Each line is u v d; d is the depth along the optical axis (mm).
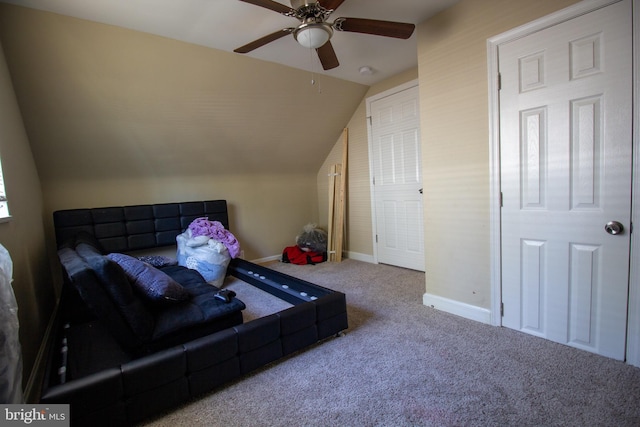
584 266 1856
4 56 2197
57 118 2734
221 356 1693
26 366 1748
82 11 2170
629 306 1718
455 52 2318
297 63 3240
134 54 2594
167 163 3674
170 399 1546
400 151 3801
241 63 3053
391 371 1812
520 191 2082
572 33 1788
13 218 1857
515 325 2197
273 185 4730
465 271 2438
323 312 2133
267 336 1863
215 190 4199
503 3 2045
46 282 2721
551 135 1917
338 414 1499
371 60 3256
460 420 1426
